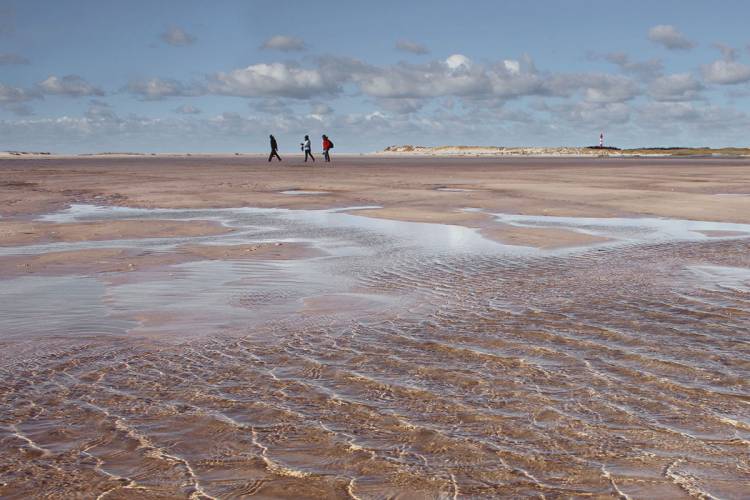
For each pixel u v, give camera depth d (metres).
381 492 2.73
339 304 6.19
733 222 12.37
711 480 2.79
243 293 6.63
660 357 4.52
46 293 6.60
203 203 16.27
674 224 12.08
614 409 3.60
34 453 3.13
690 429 3.32
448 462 2.99
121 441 3.26
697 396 3.79
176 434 3.33
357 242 9.99
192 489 2.78
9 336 5.13
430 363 4.44
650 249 9.32
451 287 6.91
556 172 31.45
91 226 11.63
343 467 2.96
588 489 2.72
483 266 8.09
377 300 6.35
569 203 15.73
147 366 4.42
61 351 4.76
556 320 5.54
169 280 7.24
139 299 6.36
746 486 2.73
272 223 12.31
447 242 10.00
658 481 2.78
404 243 9.91
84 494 2.75
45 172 31.89
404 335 5.14
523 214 13.64
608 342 4.89
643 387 3.94
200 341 5.01
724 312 5.76
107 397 3.85
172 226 11.72
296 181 24.36
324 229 11.47
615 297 6.39
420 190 19.89
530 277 7.41
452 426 3.39
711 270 7.75
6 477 2.90
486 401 3.74
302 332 5.25
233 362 4.50
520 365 4.38
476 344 4.88
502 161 56.81
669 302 6.15
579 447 3.12
